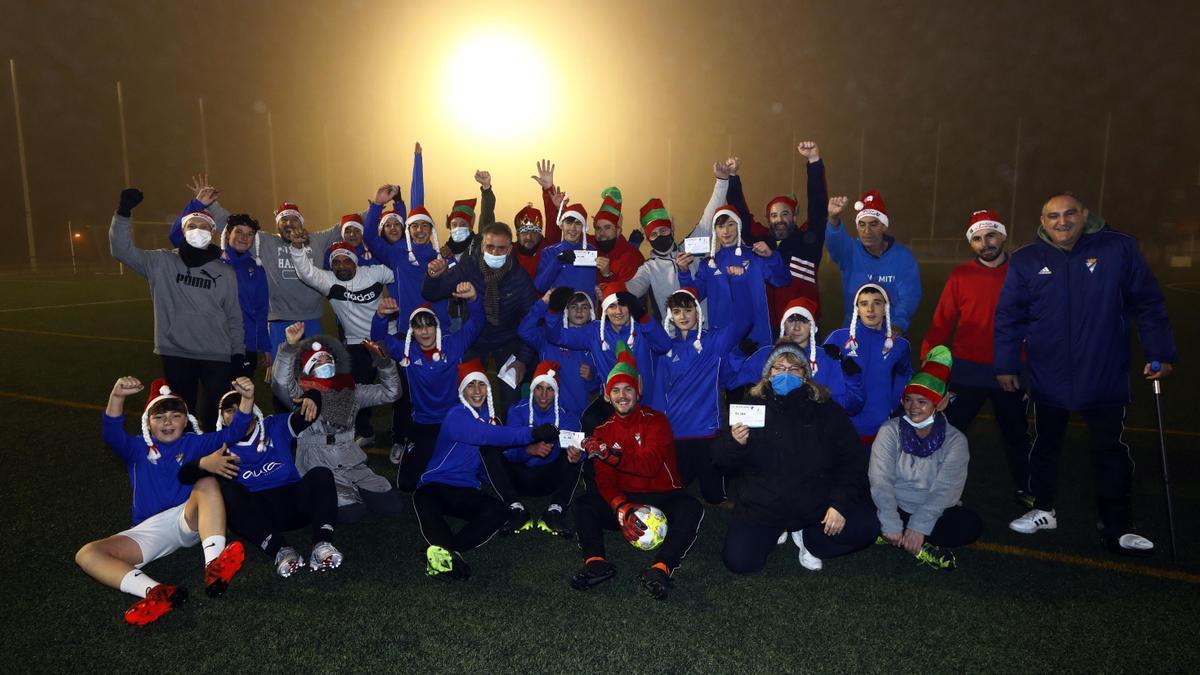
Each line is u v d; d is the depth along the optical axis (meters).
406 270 6.59
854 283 5.75
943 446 4.32
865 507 4.35
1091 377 4.46
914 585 4.14
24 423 7.50
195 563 4.46
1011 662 3.36
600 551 4.21
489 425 4.75
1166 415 7.75
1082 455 6.56
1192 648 3.46
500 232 5.99
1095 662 3.35
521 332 5.85
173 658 3.40
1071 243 4.47
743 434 4.29
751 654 3.44
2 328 14.85
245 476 4.50
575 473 5.14
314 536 4.39
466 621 3.75
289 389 5.02
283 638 3.58
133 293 23.12
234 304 5.84
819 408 4.34
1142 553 4.40
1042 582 4.14
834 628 3.67
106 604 3.90
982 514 5.21
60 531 4.83
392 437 7.00
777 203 6.32
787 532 4.71
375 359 5.32
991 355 5.16
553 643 3.54
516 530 4.91
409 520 5.18
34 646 3.49
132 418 7.80
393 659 3.40
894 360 4.95
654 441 4.55
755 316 5.90
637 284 6.48
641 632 3.64
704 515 5.37
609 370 5.51
